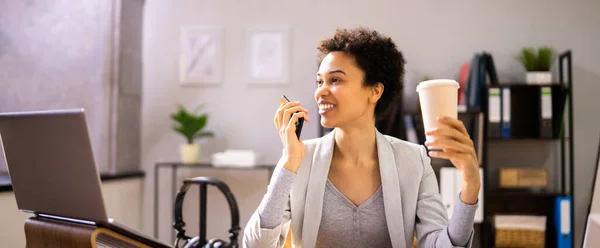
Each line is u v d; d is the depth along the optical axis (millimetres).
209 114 3795
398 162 1269
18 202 1170
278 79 3723
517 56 3576
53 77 3447
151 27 3867
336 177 1275
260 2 3783
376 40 1226
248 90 3770
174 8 3857
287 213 1296
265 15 3775
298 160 1171
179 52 3834
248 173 3721
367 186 1265
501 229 3279
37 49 3473
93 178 1002
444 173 3211
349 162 1277
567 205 3250
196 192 3742
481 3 3615
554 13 3572
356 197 1260
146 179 3809
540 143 3551
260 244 1163
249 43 3770
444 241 1116
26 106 3471
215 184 1520
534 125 3518
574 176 3533
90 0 3422
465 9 3619
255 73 3752
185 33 3822
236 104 3775
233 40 3797
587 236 1133
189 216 3742
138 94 3773
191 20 3842
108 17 3402
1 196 2367
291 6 3748
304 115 1197
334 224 1245
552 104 3369
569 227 3242
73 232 1062
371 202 1248
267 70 3740
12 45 3508
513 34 3588
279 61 3730
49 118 1017
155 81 3848
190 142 3555
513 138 3281
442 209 1260
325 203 1255
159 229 3773
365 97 1217
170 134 3811
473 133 3289
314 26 3719
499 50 3588
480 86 3316
